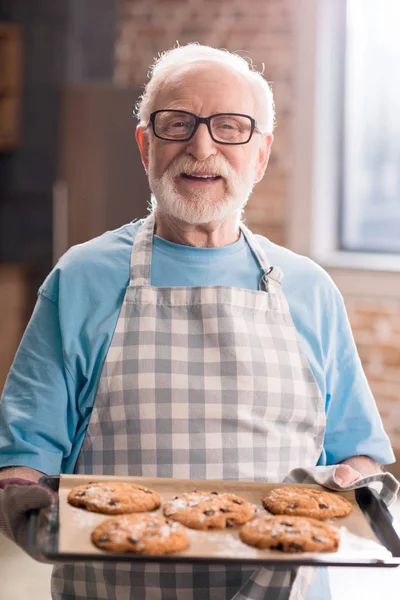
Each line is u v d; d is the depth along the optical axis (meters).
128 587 1.41
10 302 4.41
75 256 1.56
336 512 1.37
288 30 4.37
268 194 4.49
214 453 1.47
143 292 1.51
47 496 1.25
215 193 1.48
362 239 4.70
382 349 4.38
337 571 3.19
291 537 1.25
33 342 1.50
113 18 4.53
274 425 1.51
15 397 1.46
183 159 1.46
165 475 1.46
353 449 1.60
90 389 1.47
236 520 1.33
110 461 1.47
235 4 4.40
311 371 1.54
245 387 1.49
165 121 1.48
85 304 1.51
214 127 1.48
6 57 4.51
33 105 4.59
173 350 1.48
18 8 4.57
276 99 4.42
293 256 1.64
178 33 4.48
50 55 4.56
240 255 1.59
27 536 1.20
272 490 1.43
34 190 4.60
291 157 4.45
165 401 1.46
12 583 2.97
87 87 4.25
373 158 4.64
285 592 1.33
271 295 1.56
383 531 1.32
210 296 1.51
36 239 4.62
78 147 4.28
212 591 1.40
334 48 4.54
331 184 4.60
